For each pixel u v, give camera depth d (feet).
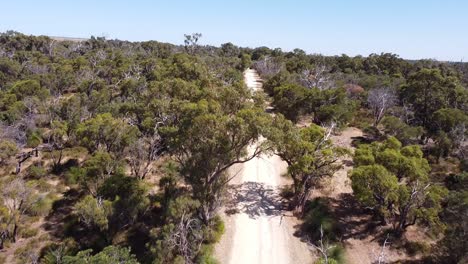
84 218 96.68
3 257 94.38
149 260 85.76
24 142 158.61
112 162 116.98
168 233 82.12
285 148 110.93
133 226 105.19
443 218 99.40
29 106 186.80
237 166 145.89
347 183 128.57
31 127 168.04
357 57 438.81
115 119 146.92
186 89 142.82
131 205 98.22
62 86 254.06
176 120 118.01
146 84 216.95
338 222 107.04
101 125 130.21
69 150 154.71
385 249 95.96
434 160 148.36
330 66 380.37
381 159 109.60
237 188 127.95
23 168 141.28
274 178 137.28
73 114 170.09
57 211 115.75
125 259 72.95
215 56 448.65
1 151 137.69
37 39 424.05
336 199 121.19
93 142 137.39
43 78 247.29
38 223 110.01
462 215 86.74
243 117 88.33
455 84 209.46
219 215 108.27
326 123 180.96
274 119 100.58
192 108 92.58
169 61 318.86
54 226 108.47
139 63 301.02
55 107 177.58
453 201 92.79
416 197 94.02
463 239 83.97
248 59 380.37
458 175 123.34
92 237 100.48
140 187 104.32
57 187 128.88
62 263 78.43
